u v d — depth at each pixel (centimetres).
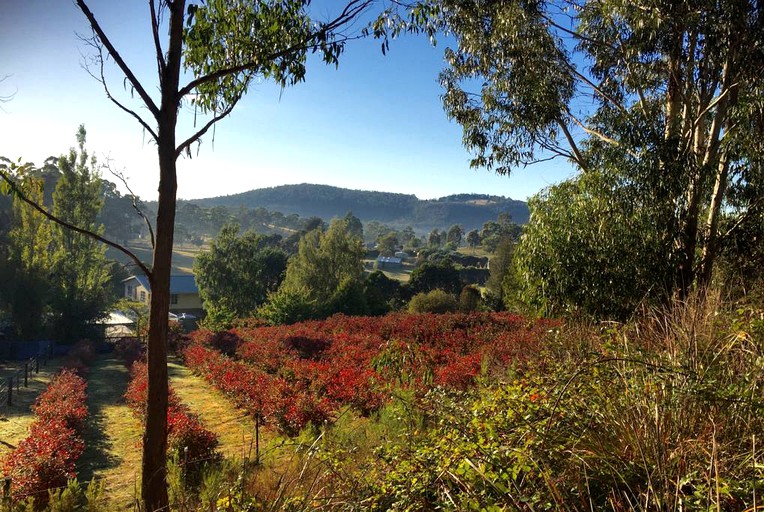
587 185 1028
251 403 1235
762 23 962
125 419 1333
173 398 1271
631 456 287
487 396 401
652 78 1266
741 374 349
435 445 339
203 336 2742
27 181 414
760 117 1009
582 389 344
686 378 317
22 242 3034
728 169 1101
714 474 255
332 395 1162
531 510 237
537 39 1160
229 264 4638
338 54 501
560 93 1288
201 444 841
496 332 1934
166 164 416
